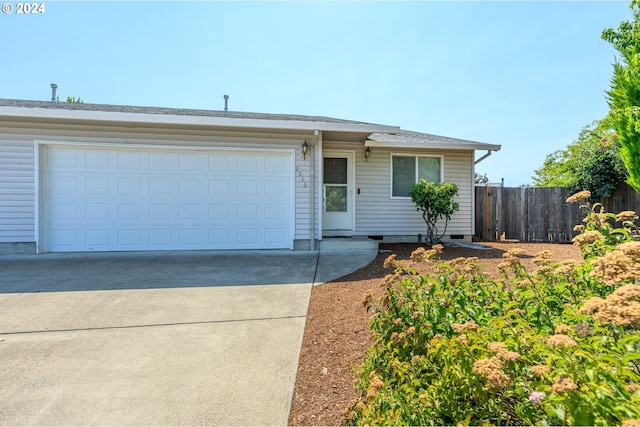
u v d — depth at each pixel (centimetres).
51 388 188
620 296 110
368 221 822
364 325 277
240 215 668
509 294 190
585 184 804
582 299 173
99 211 625
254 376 202
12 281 413
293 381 197
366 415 131
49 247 609
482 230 901
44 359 220
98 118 564
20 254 591
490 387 117
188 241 654
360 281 427
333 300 348
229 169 664
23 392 183
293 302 341
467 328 136
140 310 313
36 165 597
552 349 114
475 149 840
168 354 229
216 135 653
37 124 598
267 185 675
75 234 618
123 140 626
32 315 298
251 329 272
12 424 159
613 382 97
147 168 640
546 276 195
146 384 193
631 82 304
